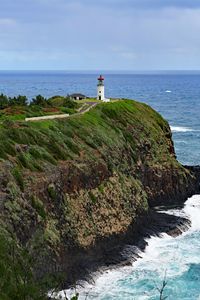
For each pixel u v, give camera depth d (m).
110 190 61.84
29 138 58.97
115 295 45.56
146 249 57.09
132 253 55.12
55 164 56.44
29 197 49.62
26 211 47.62
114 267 51.53
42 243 45.25
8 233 43.06
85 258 52.16
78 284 47.12
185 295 45.78
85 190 58.00
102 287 47.28
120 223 59.66
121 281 48.53
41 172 53.47
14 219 45.44
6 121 62.25
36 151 56.25
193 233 63.19
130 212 62.47
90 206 57.19
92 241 54.19
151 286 47.44
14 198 47.38
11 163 51.41
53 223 50.75
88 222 55.53
